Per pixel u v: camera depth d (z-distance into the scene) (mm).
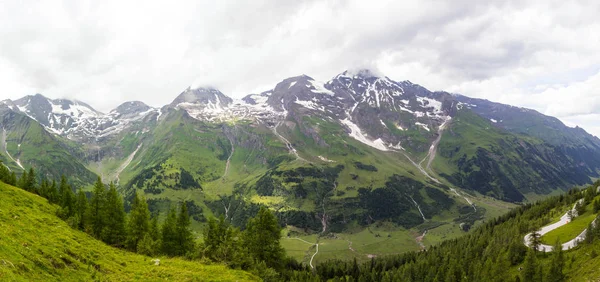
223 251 77750
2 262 35000
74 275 43875
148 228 93188
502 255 151250
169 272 58469
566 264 124562
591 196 195375
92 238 76250
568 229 164000
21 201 80062
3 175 119875
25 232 52750
